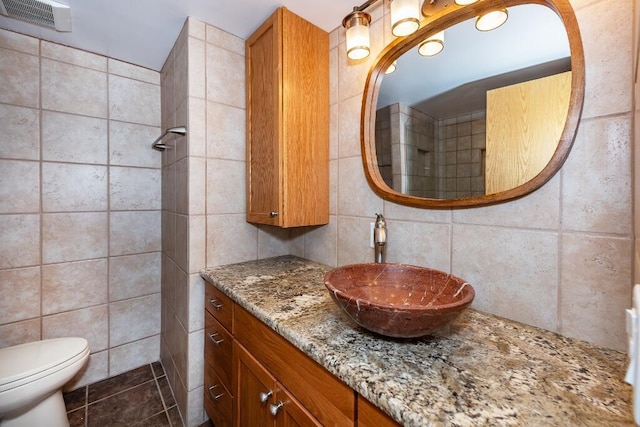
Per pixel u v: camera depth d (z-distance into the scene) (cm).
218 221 144
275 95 128
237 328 107
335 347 67
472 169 91
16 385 105
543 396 51
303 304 95
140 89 180
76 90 160
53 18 132
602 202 68
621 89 65
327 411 66
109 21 135
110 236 172
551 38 76
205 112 138
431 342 70
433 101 102
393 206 115
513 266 83
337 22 135
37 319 151
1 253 142
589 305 70
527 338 73
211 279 126
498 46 86
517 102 82
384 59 116
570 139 72
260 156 140
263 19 135
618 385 54
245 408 101
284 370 81
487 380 55
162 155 184
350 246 134
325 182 142
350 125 132
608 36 67
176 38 150
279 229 169
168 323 171
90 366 167
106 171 170
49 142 152
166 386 167
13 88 143
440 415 46
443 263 100
